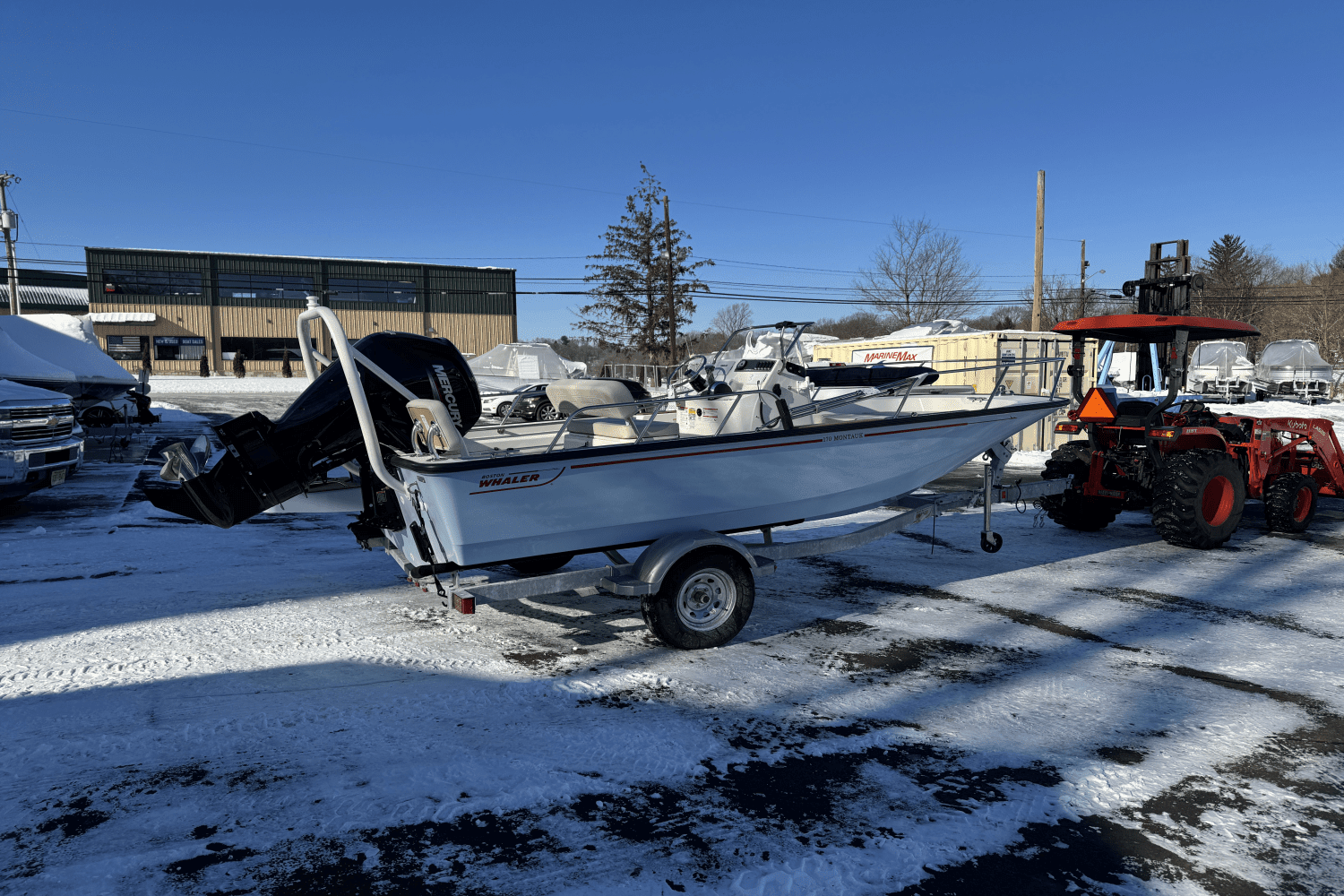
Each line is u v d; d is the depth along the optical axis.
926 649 4.86
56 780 3.20
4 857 2.69
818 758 3.45
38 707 3.91
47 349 17.78
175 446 4.96
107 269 45.25
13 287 36.84
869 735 3.67
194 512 4.99
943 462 6.15
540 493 4.56
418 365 5.11
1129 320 7.49
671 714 3.89
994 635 5.12
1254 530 8.65
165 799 3.07
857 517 9.23
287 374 44.50
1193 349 32.38
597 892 2.54
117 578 6.45
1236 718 3.87
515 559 4.71
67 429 9.77
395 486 4.64
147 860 2.67
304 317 4.77
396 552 5.27
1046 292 53.41
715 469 5.04
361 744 3.55
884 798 3.12
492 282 52.34
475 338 52.09
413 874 2.62
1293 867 2.69
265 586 6.24
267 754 3.44
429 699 4.06
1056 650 4.84
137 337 46.34
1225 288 54.25
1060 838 2.86
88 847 2.75
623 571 4.84
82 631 5.07
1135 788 3.20
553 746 3.54
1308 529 8.67
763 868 2.67
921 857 2.74
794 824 2.94
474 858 2.71
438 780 3.23
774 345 5.82
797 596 6.05
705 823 2.94
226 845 2.77
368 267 49.69
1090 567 6.96
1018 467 14.70
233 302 47.56
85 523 8.81
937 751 3.52
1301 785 3.24
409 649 4.82
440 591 4.54
